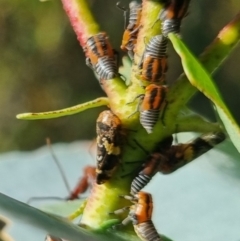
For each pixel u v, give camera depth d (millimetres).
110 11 708
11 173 250
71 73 741
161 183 231
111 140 181
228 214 219
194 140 183
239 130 165
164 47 179
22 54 751
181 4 178
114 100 182
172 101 180
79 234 173
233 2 578
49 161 252
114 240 180
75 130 685
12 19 749
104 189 184
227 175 220
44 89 745
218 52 178
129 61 207
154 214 225
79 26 186
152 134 182
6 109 742
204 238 219
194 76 162
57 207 211
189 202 223
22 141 711
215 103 163
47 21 750
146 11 180
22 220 169
